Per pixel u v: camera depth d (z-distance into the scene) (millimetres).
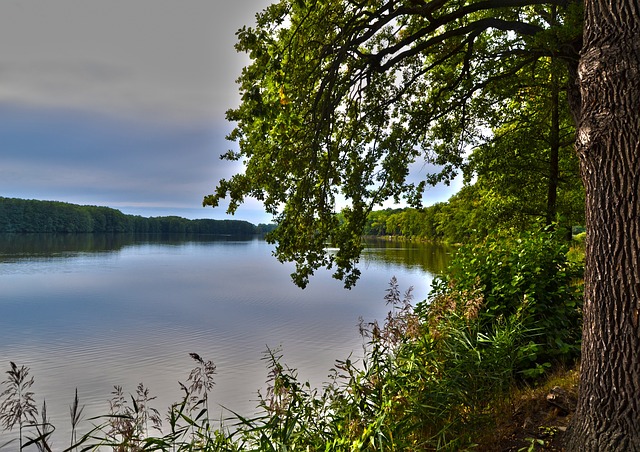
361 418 3781
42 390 11586
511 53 10695
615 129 3393
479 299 5379
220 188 7762
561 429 3900
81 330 20344
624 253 3328
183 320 22312
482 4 8516
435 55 11852
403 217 124812
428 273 39875
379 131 9906
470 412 4250
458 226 52625
